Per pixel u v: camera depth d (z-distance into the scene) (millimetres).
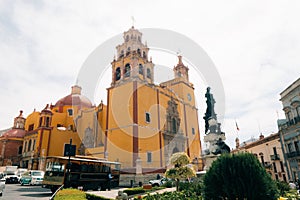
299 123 24094
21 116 48219
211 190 5824
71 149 17375
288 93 26250
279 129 29031
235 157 5863
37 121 44438
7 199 11898
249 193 5340
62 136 39188
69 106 45344
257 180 5441
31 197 12953
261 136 36938
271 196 5371
